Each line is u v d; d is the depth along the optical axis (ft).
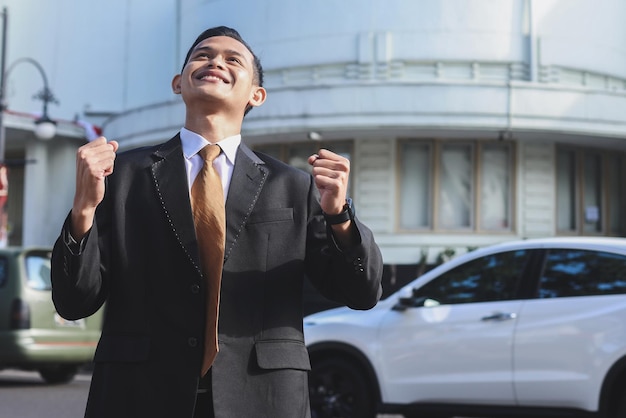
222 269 7.37
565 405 20.08
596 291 20.34
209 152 7.72
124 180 7.64
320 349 23.25
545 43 52.65
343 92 50.11
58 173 69.92
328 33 53.26
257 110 51.83
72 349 34.01
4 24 51.49
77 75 72.23
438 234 52.95
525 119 49.80
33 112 71.56
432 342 21.95
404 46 52.39
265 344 7.36
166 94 70.44
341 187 7.26
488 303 21.65
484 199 53.62
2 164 51.55
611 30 55.26
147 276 7.43
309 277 8.12
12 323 33.12
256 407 7.21
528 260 21.57
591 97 50.72
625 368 19.36
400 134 52.54
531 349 20.58
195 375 7.17
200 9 58.44
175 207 7.44
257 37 55.31
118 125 60.85
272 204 7.71
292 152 55.47
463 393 21.40
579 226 55.62
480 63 52.54
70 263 7.00
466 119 49.47
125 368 7.26
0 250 34.24
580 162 55.77
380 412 22.57
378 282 7.69
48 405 28.99
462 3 52.39
